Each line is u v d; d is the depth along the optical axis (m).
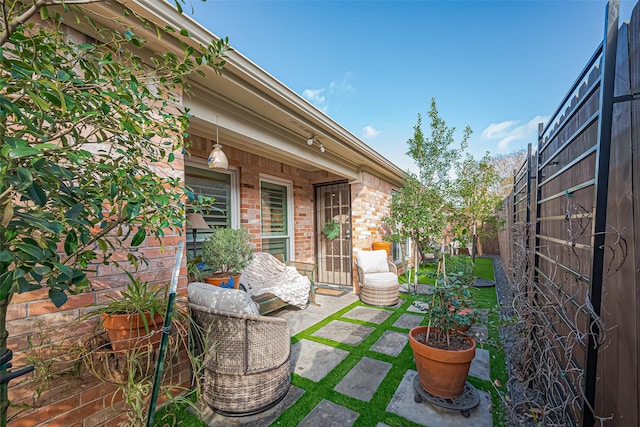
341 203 5.95
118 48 1.22
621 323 1.12
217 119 2.49
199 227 3.31
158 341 1.51
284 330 2.06
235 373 1.83
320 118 3.27
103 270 1.68
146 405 1.81
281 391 2.00
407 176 5.44
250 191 4.50
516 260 2.82
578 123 1.59
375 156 4.82
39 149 0.65
